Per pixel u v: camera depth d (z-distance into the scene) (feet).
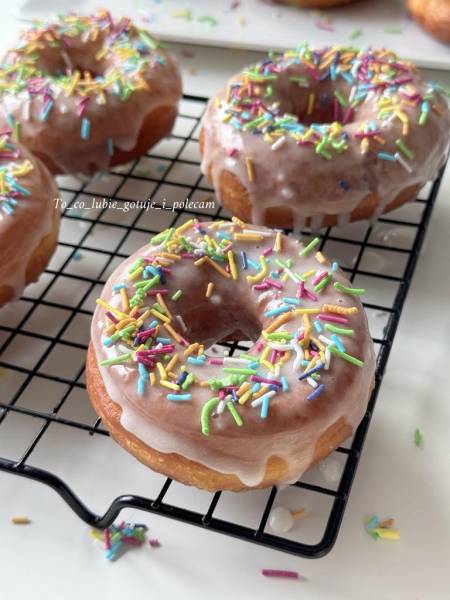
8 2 1.34
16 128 0.90
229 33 1.17
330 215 0.83
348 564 0.62
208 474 0.60
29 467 0.63
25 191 0.78
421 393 0.73
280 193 0.81
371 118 0.85
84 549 0.64
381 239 0.89
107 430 0.67
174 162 1.01
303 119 0.95
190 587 0.61
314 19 1.20
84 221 0.94
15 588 0.61
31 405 0.74
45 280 0.87
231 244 0.72
